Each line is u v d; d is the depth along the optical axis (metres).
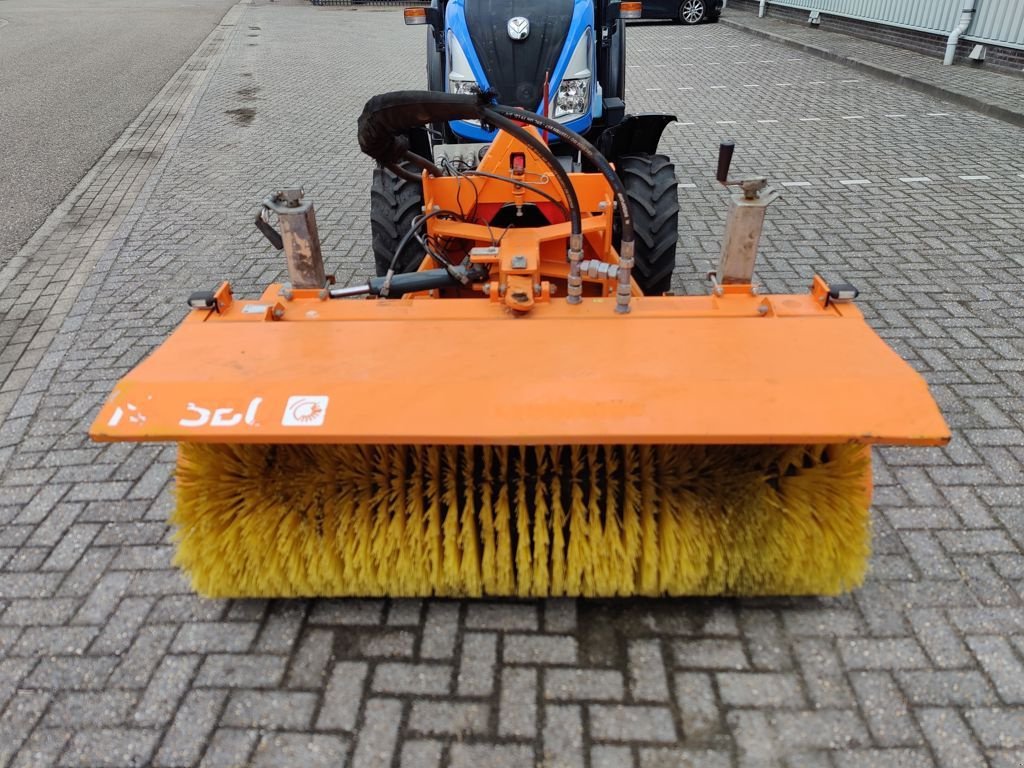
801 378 1.93
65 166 7.68
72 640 2.50
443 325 2.22
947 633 2.42
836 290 2.24
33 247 5.80
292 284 2.49
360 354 2.08
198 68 12.62
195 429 1.89
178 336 2.18
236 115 9.65
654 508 2.25
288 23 18.03
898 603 2.52
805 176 6.71
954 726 2.14
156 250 5.62
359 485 2.27
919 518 2.88
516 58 4.24
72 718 2.25
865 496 2.22
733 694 2.24
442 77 5.03
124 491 3.17
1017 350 3.94
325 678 2.33
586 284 3.25
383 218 3.86
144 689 2.32
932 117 8.35
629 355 2.04
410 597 2.56
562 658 2.36
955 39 10.06
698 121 8.66
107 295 4.91
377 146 2.64
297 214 2.33
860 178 6.61
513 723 2.18
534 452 2.27
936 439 1.81
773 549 2.24
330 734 2.17
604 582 2.31
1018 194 6.11
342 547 2.28
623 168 3.96
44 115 9.58
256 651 2.42
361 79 12.17
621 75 5.22
